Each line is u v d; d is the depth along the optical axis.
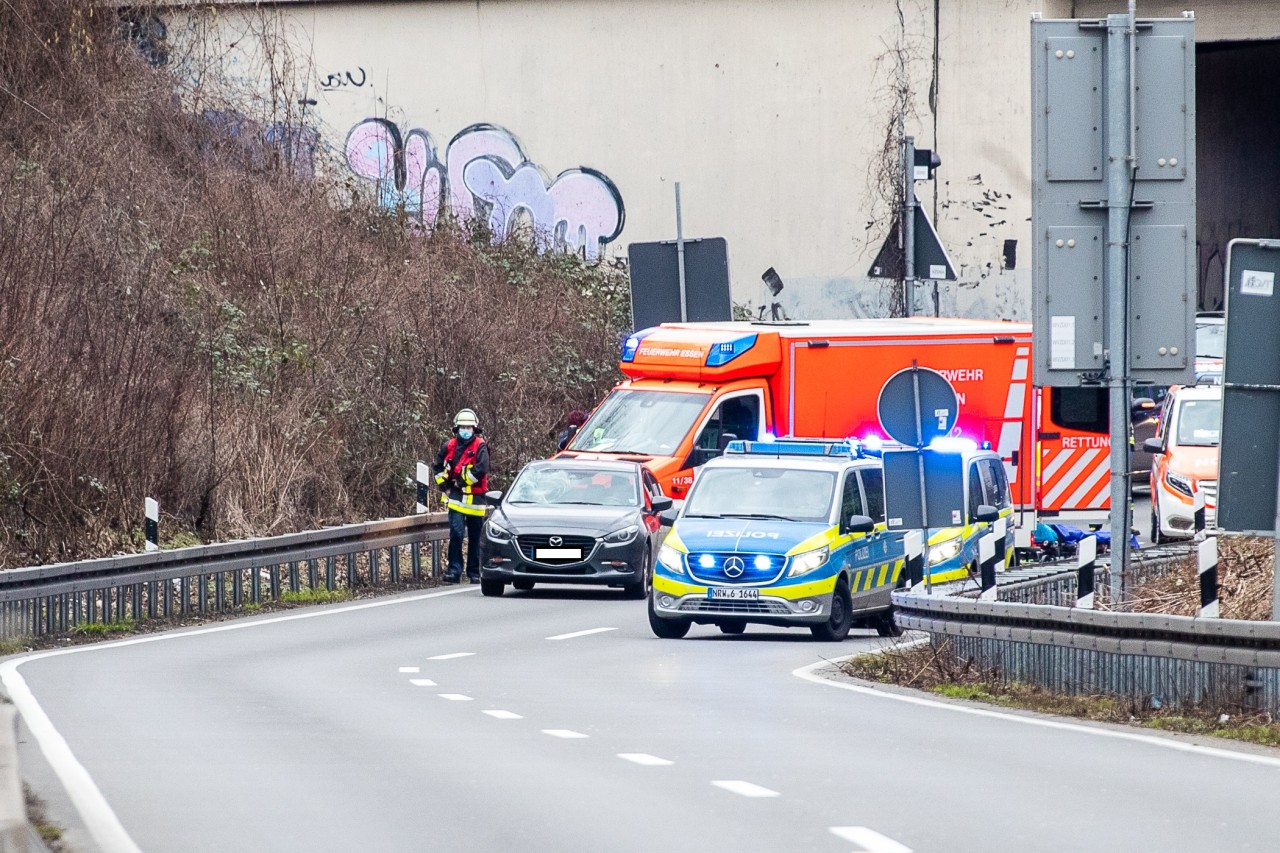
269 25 146.50
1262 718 50.66
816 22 168.62
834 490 83.81
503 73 174.88
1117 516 64.69
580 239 173.75
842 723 52.66
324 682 63.06
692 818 37.25
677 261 124.62
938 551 89.19
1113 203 64.50
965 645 63.84
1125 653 54.56
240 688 60.91
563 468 102.56
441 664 69.50
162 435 97.31
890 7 166.75
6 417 90.75
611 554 96.56
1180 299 64.88
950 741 48.75
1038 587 74.25
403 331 122.81
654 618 81.19
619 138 173.12
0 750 37.50
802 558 80.00
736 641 80.75
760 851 34.00
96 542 92.12
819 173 169.00
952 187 165.38
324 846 34.53
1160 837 35.38
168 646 75.75
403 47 176.00
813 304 169.12
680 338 111.94
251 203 127.00
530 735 49.53
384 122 176.25
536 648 75.94
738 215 171.00
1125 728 51.81
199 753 45.78
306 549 95.88
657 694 60.12
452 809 38.25
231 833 35.69
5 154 119.38
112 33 137.38
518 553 96.75
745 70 170.50
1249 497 53.72
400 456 115.81
